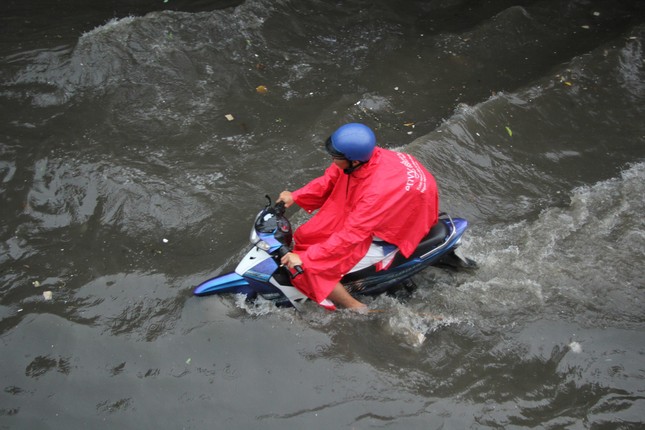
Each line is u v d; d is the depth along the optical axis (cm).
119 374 359
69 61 609
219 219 465
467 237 470
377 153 355
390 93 620
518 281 435
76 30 671
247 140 546
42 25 677
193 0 744
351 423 341
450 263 432
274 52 661
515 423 346
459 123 557
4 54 620
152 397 348
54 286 405
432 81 642
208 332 382
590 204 498
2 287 403
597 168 537
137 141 533
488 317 410
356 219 351
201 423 338
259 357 372
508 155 543
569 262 449
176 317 390
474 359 382
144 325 384
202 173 505
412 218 366
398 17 740
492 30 717
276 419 341
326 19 719
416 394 358
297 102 599
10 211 459
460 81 643
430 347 388
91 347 371
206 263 428
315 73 640
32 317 384
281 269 388
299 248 404
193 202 477
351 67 654
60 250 432
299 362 371
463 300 421
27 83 588
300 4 731
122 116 560
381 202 349
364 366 372
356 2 755
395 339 391
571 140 564
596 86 625
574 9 764
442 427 341
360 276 394
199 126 557
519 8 739
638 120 589
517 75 654
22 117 551
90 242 440
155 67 615
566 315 411
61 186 481
